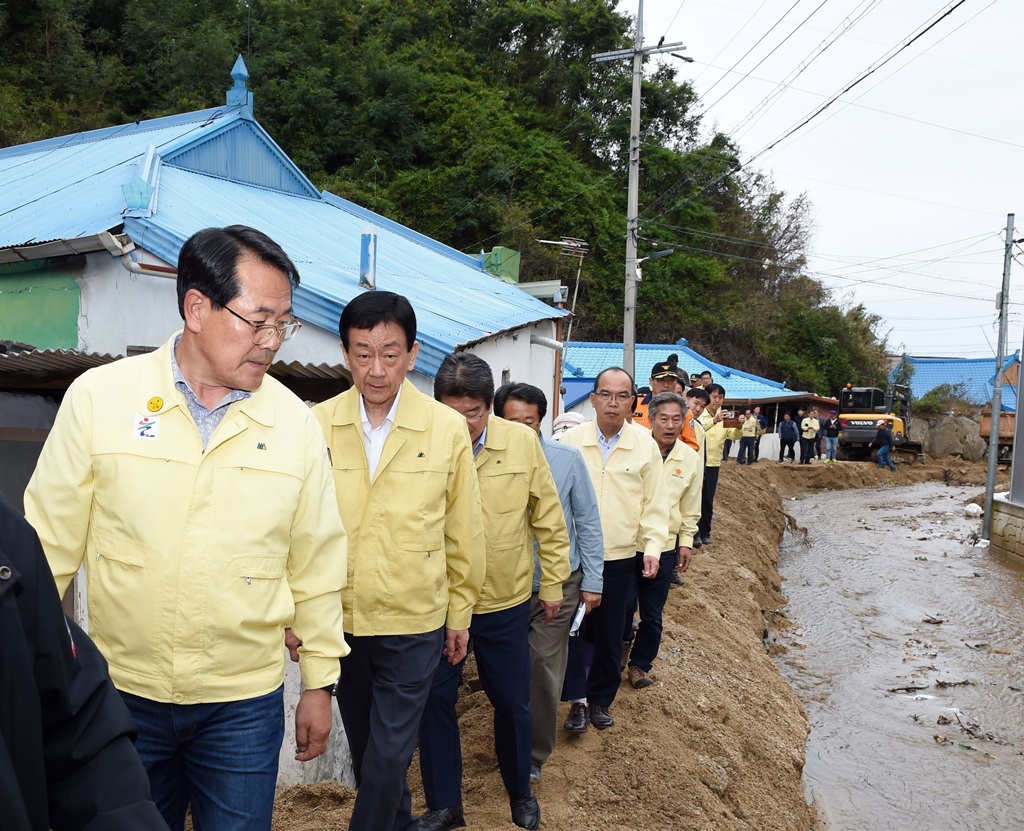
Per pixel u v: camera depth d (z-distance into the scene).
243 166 11.95
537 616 4.60
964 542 18.00
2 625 1.33
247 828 2.35
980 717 8.33
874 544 17.59
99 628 2.34
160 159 10.14
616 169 40.09
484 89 36.28
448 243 32.75
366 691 3.41
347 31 35.19
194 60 29.08
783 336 43.34
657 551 5.29
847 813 6.34
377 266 10.15
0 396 4.43
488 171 33.41
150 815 1.54
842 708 8.48
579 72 38.56
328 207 13.42
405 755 3.21
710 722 6.13
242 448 2.36
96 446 2.28
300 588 2.54
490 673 3.95
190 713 2.31
